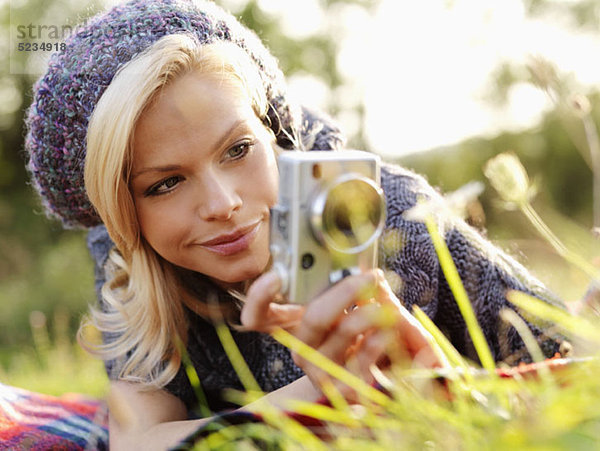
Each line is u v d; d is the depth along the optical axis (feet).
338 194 2.26
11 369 11.57
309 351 2.37
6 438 4.09
